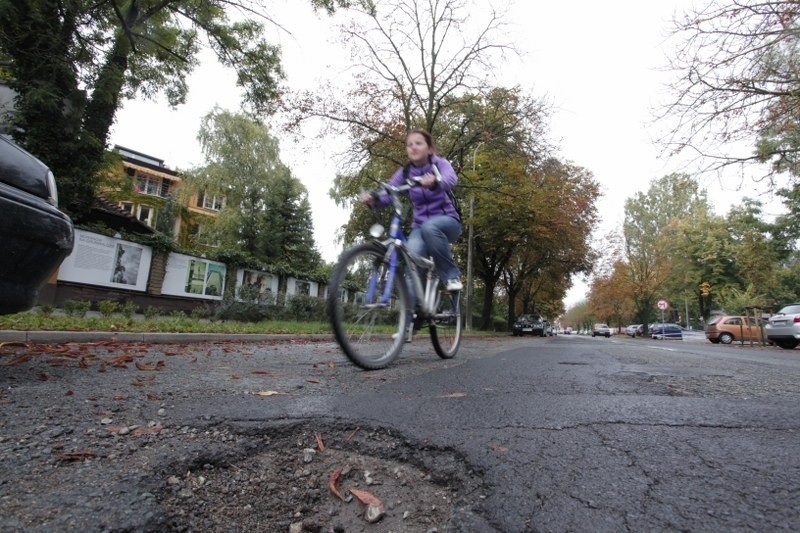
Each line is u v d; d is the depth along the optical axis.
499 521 1.28
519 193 20.56
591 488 1.42
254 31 15.62
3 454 1.57
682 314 70.88
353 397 2.50
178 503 1.43
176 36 15.74
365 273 3.62
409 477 1.69
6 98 13.14
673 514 1.27
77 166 12.63
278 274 20.58
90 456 1.59
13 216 2.68
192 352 5.44
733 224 42.47
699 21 10.00
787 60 9.98
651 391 2.93
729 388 3.14
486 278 31.02
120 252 14.34
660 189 46.91
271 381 3.05
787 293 44.41
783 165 11.75
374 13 15.02
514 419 2.12
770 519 1.23
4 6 10.90
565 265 31.20
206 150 30.58
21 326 6.55
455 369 3.91
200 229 32.38
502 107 16.72
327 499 1.59
